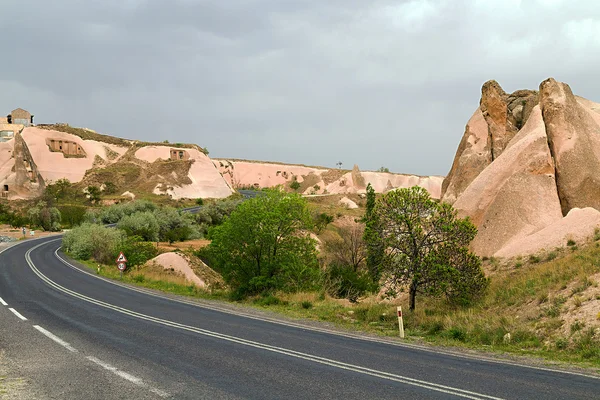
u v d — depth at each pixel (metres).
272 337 12.86
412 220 18.98
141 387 7.68
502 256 22.03
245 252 26.27
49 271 34.97
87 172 144.38
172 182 140.38
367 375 8.62
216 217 88.62
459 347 12.33
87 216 90.44
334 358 10.17
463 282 18.17
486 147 30.28
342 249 49.38
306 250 26.56
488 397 7.25
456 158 32.56
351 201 119.00
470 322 15.01
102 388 7.62
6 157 129.00
